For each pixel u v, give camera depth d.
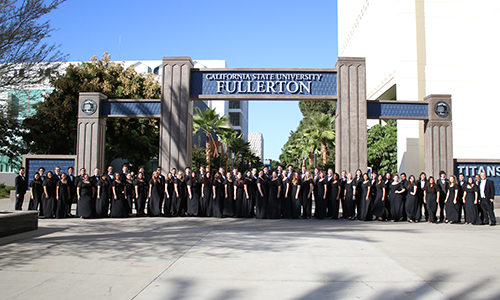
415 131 22.78
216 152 38.94
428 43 23.94
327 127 37.78
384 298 4.84
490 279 5.71
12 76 10.80
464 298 4.86
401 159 22.94
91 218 13.20
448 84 23.75
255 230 10.43
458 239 9.24
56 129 26.61
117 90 27.83
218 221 12.53
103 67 28.34
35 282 5.46
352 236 9.48
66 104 25.62
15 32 10.00
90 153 16.83
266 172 14.02
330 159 37.88
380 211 13.35
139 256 7.09
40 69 11.25
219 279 5.64
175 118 17.08
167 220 12.75
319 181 13.73
